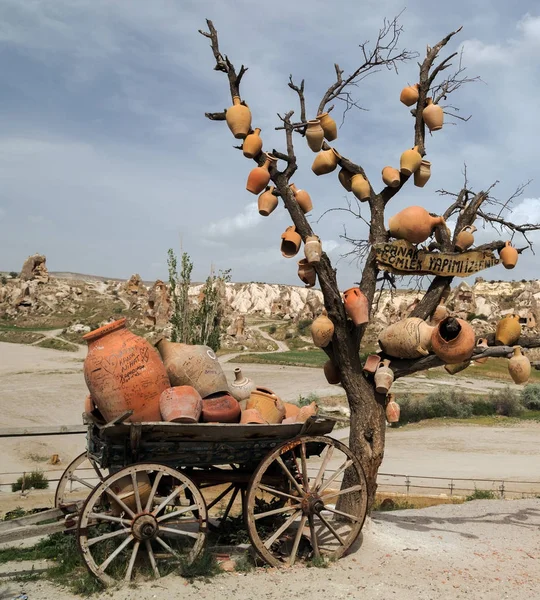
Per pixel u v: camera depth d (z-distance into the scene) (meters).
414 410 42.09
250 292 146.38
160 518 6.72
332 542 8.17
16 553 8.10
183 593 6.33
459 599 6.57
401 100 10.09
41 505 16.36
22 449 29.58
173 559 7.12
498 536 9.51
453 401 44.12
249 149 8.94
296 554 7.75
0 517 13.37
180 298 29.20
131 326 96.31
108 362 7.05
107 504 7.82
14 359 72.00
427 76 10.04
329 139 9.52
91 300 124.12
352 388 9.24
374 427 9.15
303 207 9.13
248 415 7.68
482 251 9.66
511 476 24.47
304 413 8.16
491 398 45.34
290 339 98.81
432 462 28.14
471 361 9.16
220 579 6.79
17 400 45.94
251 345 89.50
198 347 7.87
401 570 7.41
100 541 7.22
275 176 9.23
